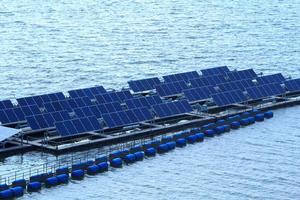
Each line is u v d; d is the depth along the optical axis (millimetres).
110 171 186500
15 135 197500
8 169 186250
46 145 195750
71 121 199750
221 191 176500
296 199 173125
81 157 193250
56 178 177750
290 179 184000
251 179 183625
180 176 184500
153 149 196875
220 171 188000
